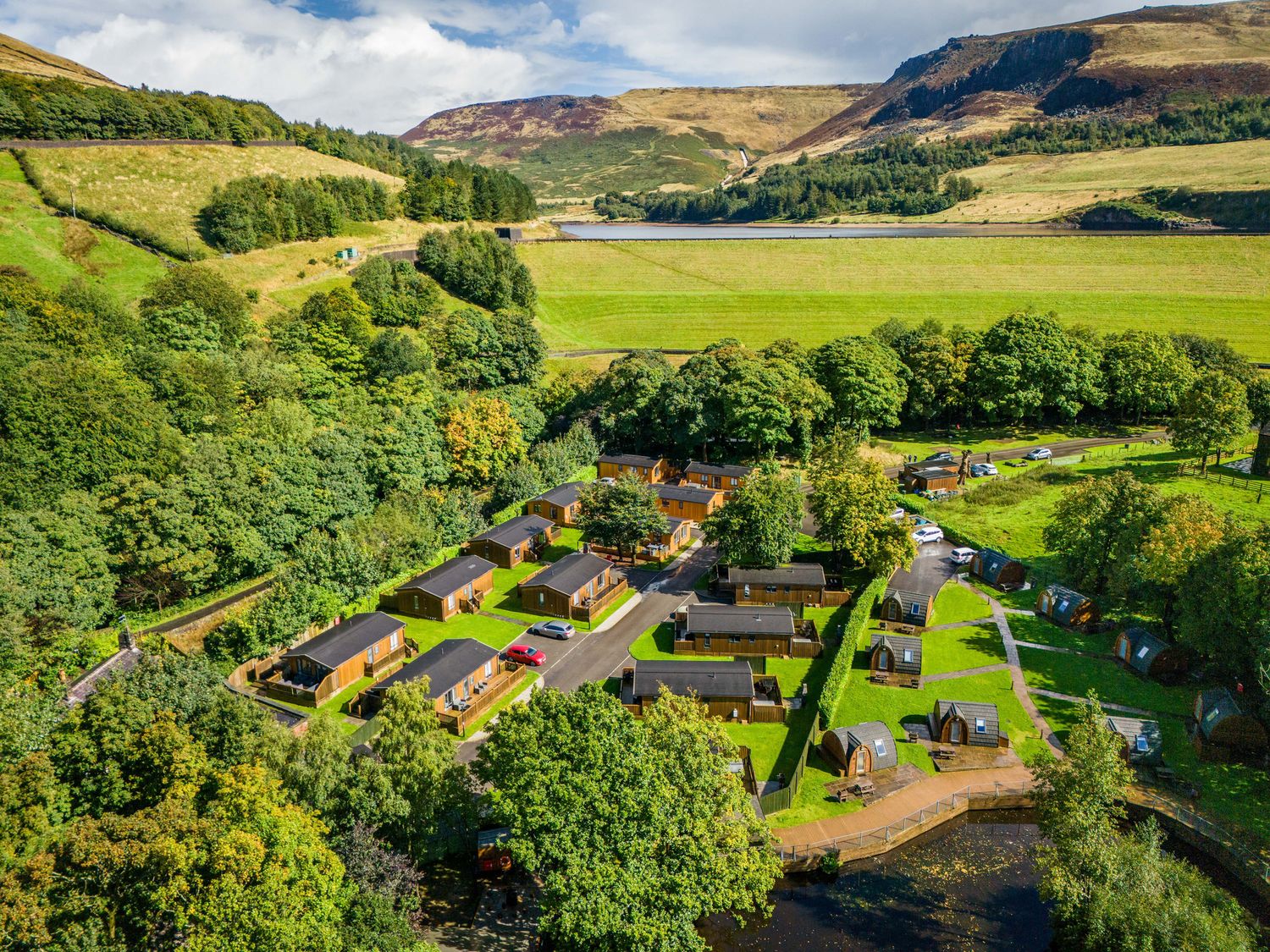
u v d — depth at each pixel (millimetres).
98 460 77688
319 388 114125
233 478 82812
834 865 50531
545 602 82500
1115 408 146500
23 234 142750
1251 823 52969
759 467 102875
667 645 76562
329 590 75812
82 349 97562
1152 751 58219
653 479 118750
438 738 48531
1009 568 85500
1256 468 109938
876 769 58938
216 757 48250
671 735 45906
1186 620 66000
